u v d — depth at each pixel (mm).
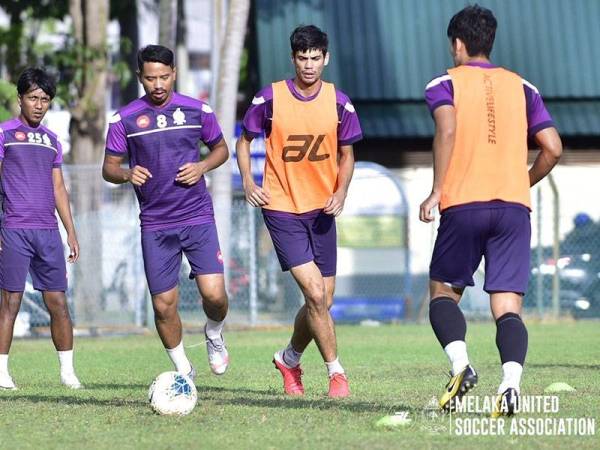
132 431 22219
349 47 79500
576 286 67875
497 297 22484
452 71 22656
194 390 24562
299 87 26859
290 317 65625
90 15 74062
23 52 80312
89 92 74125
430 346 47312
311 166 26969
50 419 24094
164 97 26656
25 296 59969
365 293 69125
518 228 22281
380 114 78062
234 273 65438
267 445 20359
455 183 22266
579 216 68812
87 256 61219
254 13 83125
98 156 74562
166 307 27344
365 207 69062
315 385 31078
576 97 79812
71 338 32188
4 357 31562
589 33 81312
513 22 81250
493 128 22312
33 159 31688
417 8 80875
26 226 31500
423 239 71812
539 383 30750
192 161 26953
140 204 27188
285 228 27047
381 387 29859
